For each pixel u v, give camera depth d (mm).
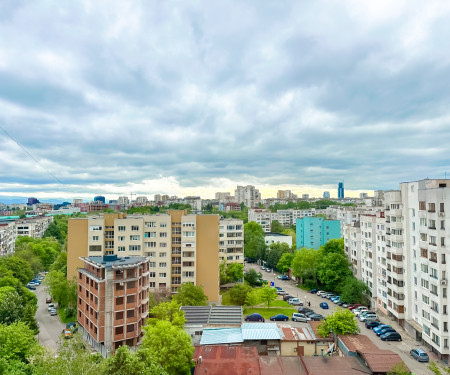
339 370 54281
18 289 101688
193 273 111875
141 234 112000
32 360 47438
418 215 79312
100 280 73500
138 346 76062
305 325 87062
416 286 81000
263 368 55781
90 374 40406
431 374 61562
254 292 107062
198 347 64812
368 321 89000
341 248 133125
